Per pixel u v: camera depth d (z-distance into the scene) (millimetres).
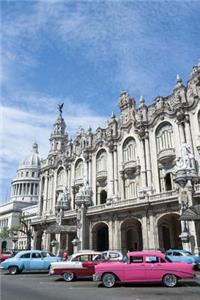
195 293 15000
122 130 54562
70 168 65188
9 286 18188
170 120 46969
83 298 13594
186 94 46094
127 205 43281
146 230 40656
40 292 15570
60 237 55781
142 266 17828
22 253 28312
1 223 123000
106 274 17953
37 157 145250
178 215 38688
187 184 36812
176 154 44531
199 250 33969
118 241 43875
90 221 49656
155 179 46562
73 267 21766
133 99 55312
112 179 53406
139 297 13836
